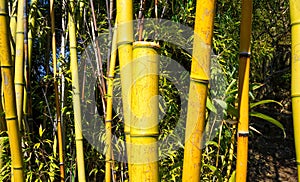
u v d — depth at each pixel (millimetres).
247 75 646
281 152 4367
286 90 5195
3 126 1364
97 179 1956
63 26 1686
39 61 1963
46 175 1785
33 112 1963
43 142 1731
